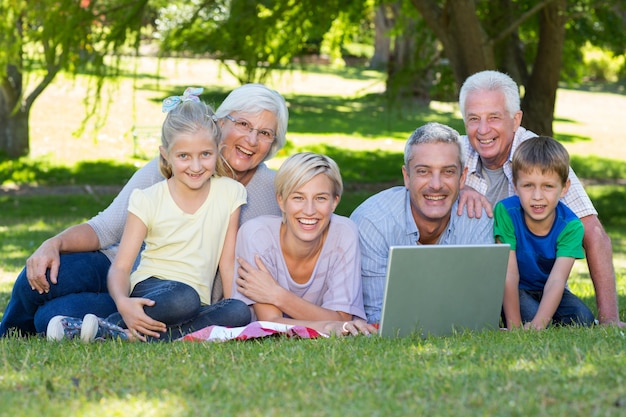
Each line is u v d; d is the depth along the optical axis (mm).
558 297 5785
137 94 35688
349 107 37438
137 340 5219
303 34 16594
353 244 5652
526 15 15078
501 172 6617
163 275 5586
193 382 3951
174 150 5512
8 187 21438
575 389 3670
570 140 32406
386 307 5086
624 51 20234
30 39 15984
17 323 5930
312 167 5332
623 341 4734
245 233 5637
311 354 4480
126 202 5984
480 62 14859
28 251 12688
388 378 3951
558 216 5977
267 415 3477
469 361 4191
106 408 3582
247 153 5965
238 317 5441
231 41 15922
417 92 35312
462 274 5250
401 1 20594
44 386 3910
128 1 15633
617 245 14984
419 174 5590
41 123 29297
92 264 5871
